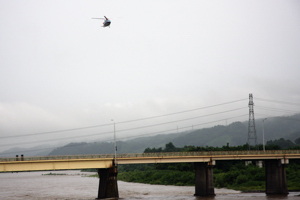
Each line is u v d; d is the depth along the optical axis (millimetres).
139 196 115750
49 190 143125
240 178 149750
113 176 102375
